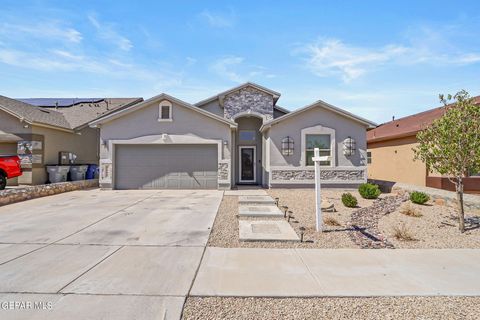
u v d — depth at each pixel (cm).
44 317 340
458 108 730
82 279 440
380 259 533
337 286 425
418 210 961
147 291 404
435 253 566
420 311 361
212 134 1528
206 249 583
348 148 1515
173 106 1531
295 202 1133
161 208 1009
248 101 1795
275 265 503
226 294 398
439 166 749
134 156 1555
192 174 1541
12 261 511
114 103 2391
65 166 1694
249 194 1349
